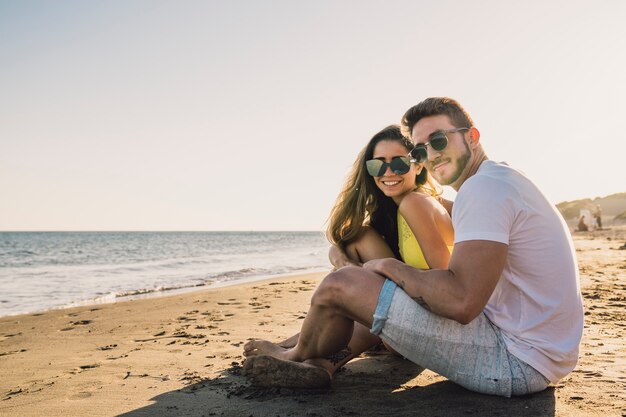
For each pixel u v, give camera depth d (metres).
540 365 2.11
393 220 3.18
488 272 1.98
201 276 13.50
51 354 4.07
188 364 3.36
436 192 3.21
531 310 2.13
